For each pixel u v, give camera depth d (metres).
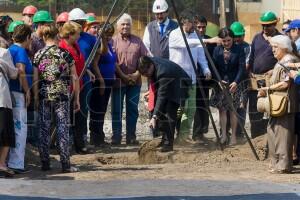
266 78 22.98
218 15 56.34
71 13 23.38
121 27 24.55
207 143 24.42
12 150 19.22
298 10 54.72
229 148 23.42
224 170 20.11
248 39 51.38
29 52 20.70
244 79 24.30
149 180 18.59
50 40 19.34
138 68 22.64
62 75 19.17
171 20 24.81
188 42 23.64
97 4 46.47
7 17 21.30
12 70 18.48
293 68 19.00
